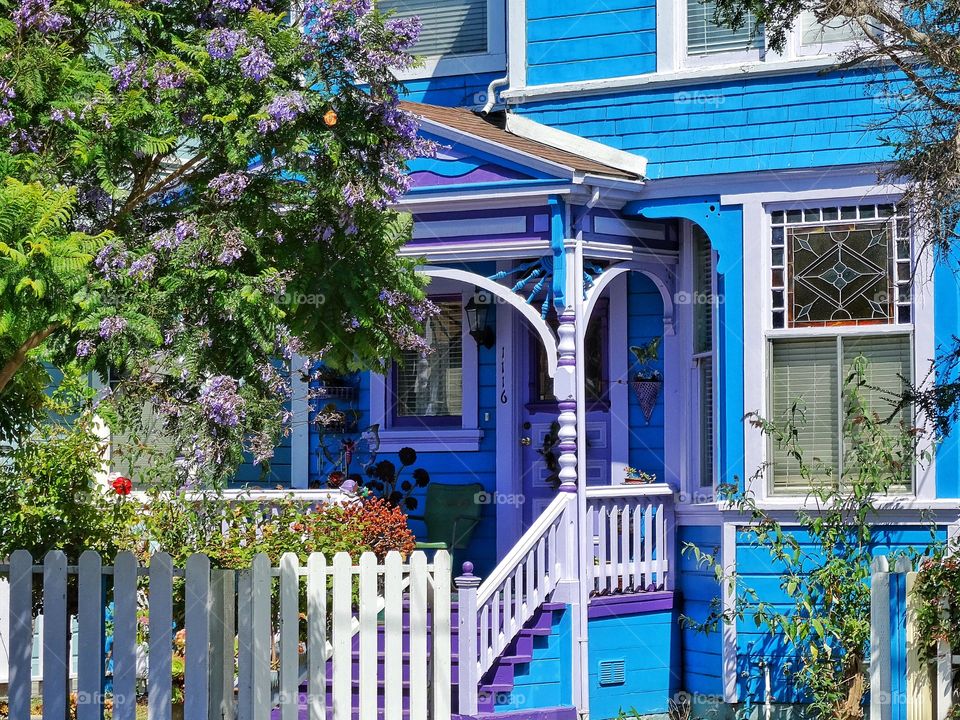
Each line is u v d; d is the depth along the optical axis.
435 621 11.37
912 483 12.77
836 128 13.27
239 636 9.95
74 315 8.42
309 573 10.68
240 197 9.58
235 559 12.10
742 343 13.42
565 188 13.23
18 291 8.02
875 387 12.63
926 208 10.77
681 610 14.08
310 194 10.05
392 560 11.08
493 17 15.98
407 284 10.42
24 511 11.18
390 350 10.38
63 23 9.12
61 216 8.38
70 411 12.23
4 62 8.87
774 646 13.00
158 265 8.98
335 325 10.19
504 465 15.43
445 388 15.92
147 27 9.63
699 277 14.41
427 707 11.68
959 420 12.41
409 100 16.31
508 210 13.59
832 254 13.25
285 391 9.21
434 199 13.62
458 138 13.70
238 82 9.33
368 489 15.63
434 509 15.55
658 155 14.00
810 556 12.93
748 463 13.29
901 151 12.52
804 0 11.97
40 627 13.07
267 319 8.99
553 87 14.59
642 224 14.20
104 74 9.27
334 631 10.80
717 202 13.69
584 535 13.30
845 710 11.99
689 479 14.27
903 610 9.92
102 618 9.67
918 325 12.81
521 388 15.51
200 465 8.93
